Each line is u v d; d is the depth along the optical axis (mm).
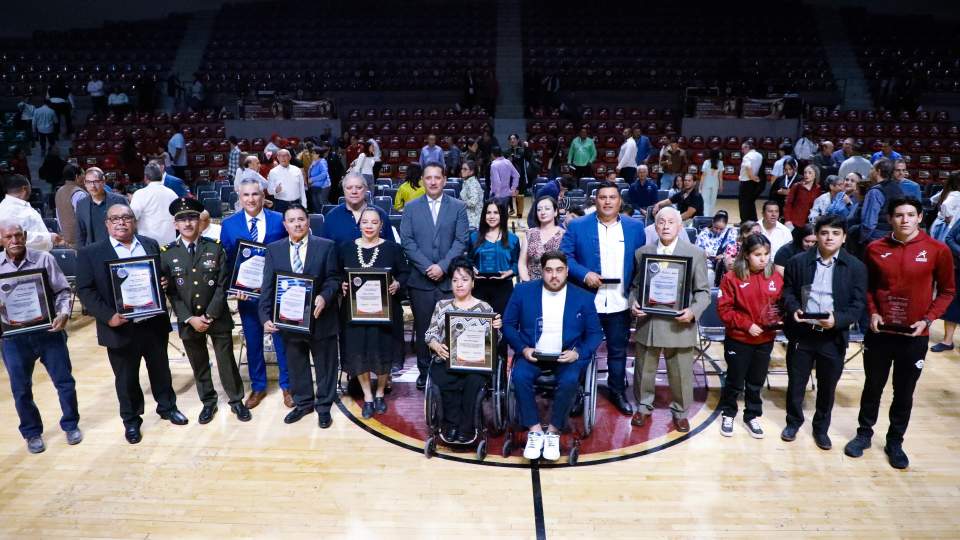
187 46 19500
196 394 5070
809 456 4199
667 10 20078
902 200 3814
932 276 3867
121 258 4129
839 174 8586
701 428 4551
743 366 4316
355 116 16281
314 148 10703
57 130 15102
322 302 4324
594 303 4238
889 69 16953
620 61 18172
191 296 4324
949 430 4512
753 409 4461
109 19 20906
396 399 4977
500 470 4043
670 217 4227
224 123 15414
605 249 4520
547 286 4141
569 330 4117
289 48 19281
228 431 4500
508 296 4965
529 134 15672
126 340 4195
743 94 16266
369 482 3914
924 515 3633
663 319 4273
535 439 4059
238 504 3717
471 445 4293
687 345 4285
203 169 14219
